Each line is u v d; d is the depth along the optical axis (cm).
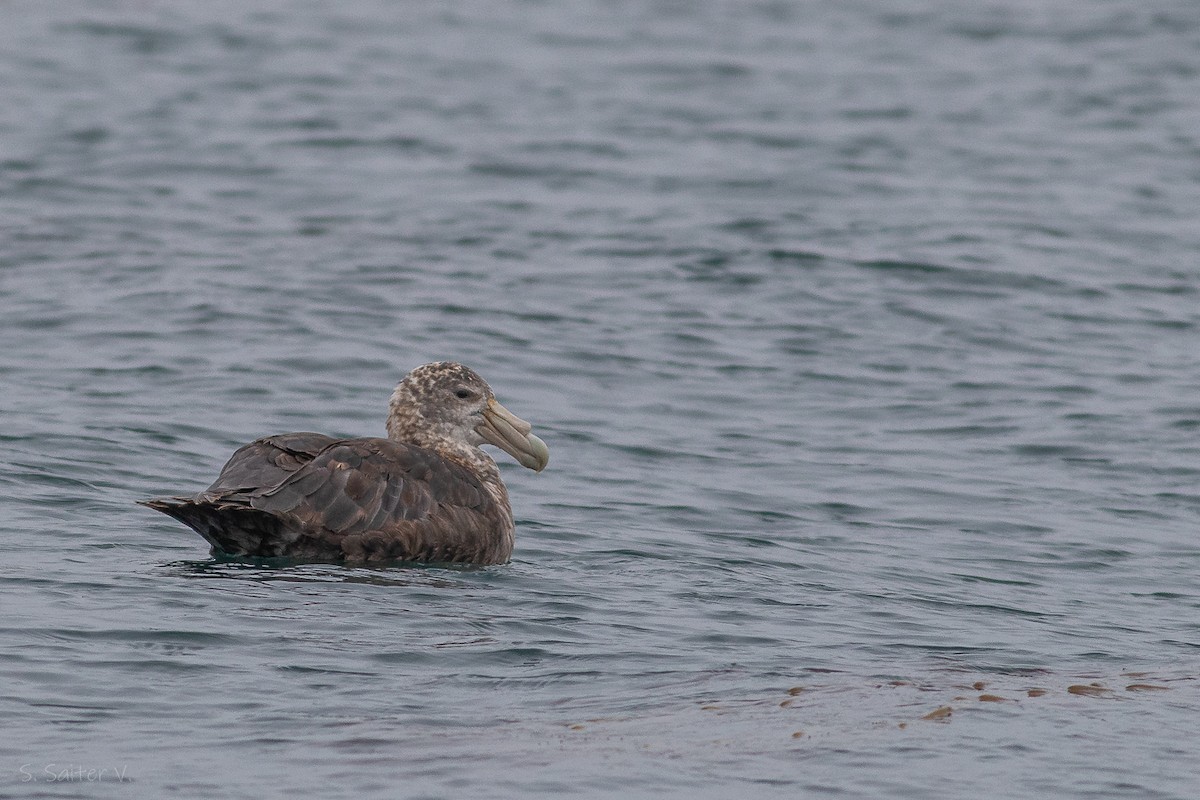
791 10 5338
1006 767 872
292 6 5175
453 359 1992
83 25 4653
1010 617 1205
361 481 1256
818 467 1658
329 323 2112
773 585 1266
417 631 1084
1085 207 2941
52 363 1897
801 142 3459
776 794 834
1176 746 909
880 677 1028
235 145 3281
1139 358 2105
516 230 2692
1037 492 1595
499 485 1404
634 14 5234
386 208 2825
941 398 1920
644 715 943
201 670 988
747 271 2472
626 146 3384
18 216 2664
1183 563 1387
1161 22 5044
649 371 1992
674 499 1535
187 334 2039
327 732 901
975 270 2491
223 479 1254
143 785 823
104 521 1348
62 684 955
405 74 4169
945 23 5084
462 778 843
